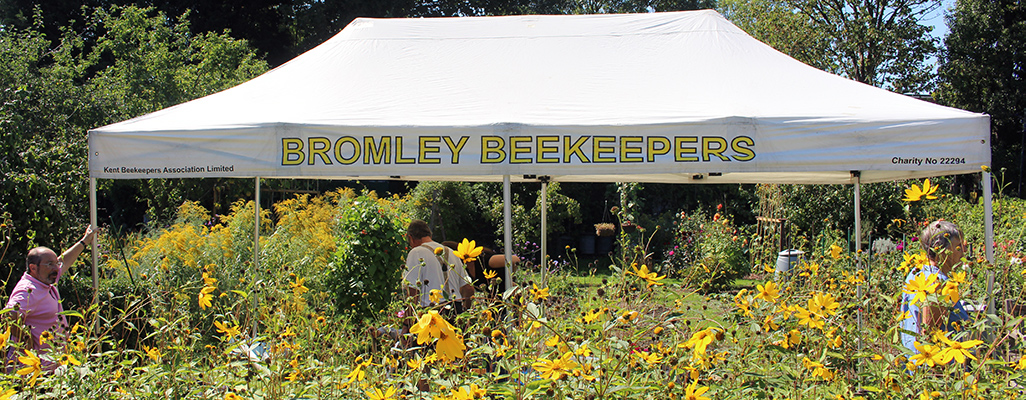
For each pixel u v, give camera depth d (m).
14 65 8.64
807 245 10.41
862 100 3.69
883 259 4.50
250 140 3.52
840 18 20.16
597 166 3.43
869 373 2.24
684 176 5.54
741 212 12.55
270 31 21.75
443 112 3.65
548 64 4.30
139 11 13.41
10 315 2.64
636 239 11.10
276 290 2.77
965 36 24.39
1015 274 3.18
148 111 12.48
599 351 2.04
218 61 14.45
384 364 2.37
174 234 6.27
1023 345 2.14
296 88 4.14
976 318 2.28
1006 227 4.66
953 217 9.48
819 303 2.22
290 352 2.42
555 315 2.47
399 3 20.20
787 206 11.41
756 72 4.07
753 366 2.31
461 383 2.13
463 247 2.31
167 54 13.15
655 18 4.88
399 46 4.70
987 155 3.30
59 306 3.56
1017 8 23.97
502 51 4.54
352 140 3.48
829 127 3.37
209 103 4.02
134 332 4.16
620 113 3.55
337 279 6.16
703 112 3.51
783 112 3.47
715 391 2.12
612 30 4.77
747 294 2.35
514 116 3.55
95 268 3.72
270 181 12.00
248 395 2.29
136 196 12.11
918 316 2.70
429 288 3.67
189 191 11.02
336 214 8.48
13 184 4.79
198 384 2.48
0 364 2.41
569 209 11.96
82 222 6.21
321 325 2.64
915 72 20.53
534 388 2.00
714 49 4.37
